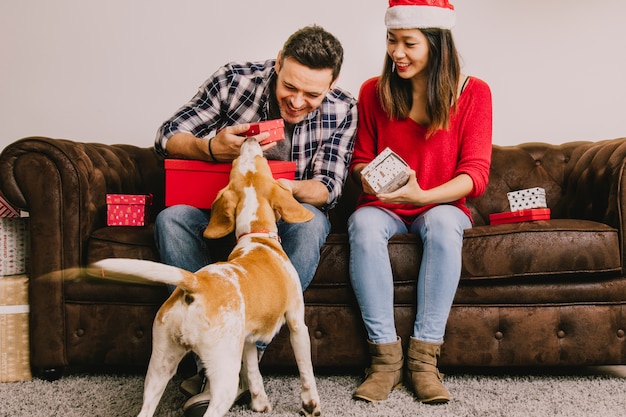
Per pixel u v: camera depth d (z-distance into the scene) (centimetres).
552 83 265
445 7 186
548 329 179
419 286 172
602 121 264
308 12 265
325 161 190
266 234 144
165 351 121
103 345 181
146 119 265
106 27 263
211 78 192
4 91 262
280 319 138
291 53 164
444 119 188
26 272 193
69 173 180
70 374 188
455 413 151
